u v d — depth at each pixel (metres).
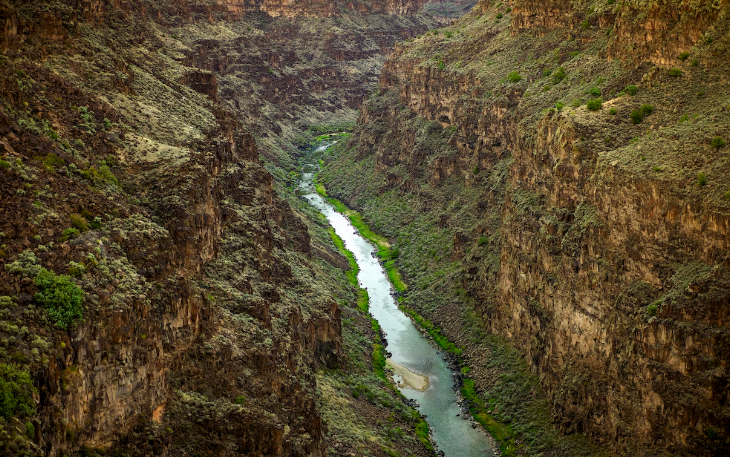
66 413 70.50
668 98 126.94
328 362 133.50
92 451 73.06
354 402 124.25
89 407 73.88
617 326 109.00
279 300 123.44
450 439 123.38
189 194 107.12
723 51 126.56
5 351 68.00
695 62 128.38
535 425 122.06
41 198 86.06
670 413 98.88
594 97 136.38
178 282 90.81
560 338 122.75
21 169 87.06
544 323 127.81
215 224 117.19
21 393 65.81
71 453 70.69
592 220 117.00
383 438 116.19
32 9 128.25
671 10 134.12
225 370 92.44
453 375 144.12
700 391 96.75
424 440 122.00
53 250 80.31
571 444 114.06
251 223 134.12
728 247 98.88
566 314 121.06
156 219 101.38
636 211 109.38
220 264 113.88
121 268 84.06
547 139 137.75
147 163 109.94
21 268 75.25
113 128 115.00
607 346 111.81
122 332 77.06
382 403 129.12
